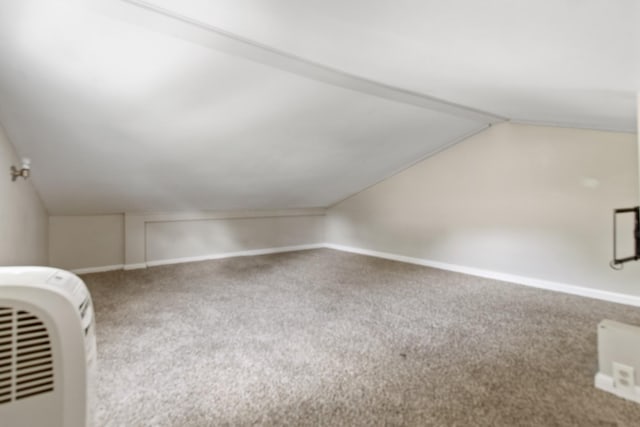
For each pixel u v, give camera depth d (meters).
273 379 1.61
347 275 3.68
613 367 1.48
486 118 3.17
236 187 3.89
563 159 2.99
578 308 2.59
